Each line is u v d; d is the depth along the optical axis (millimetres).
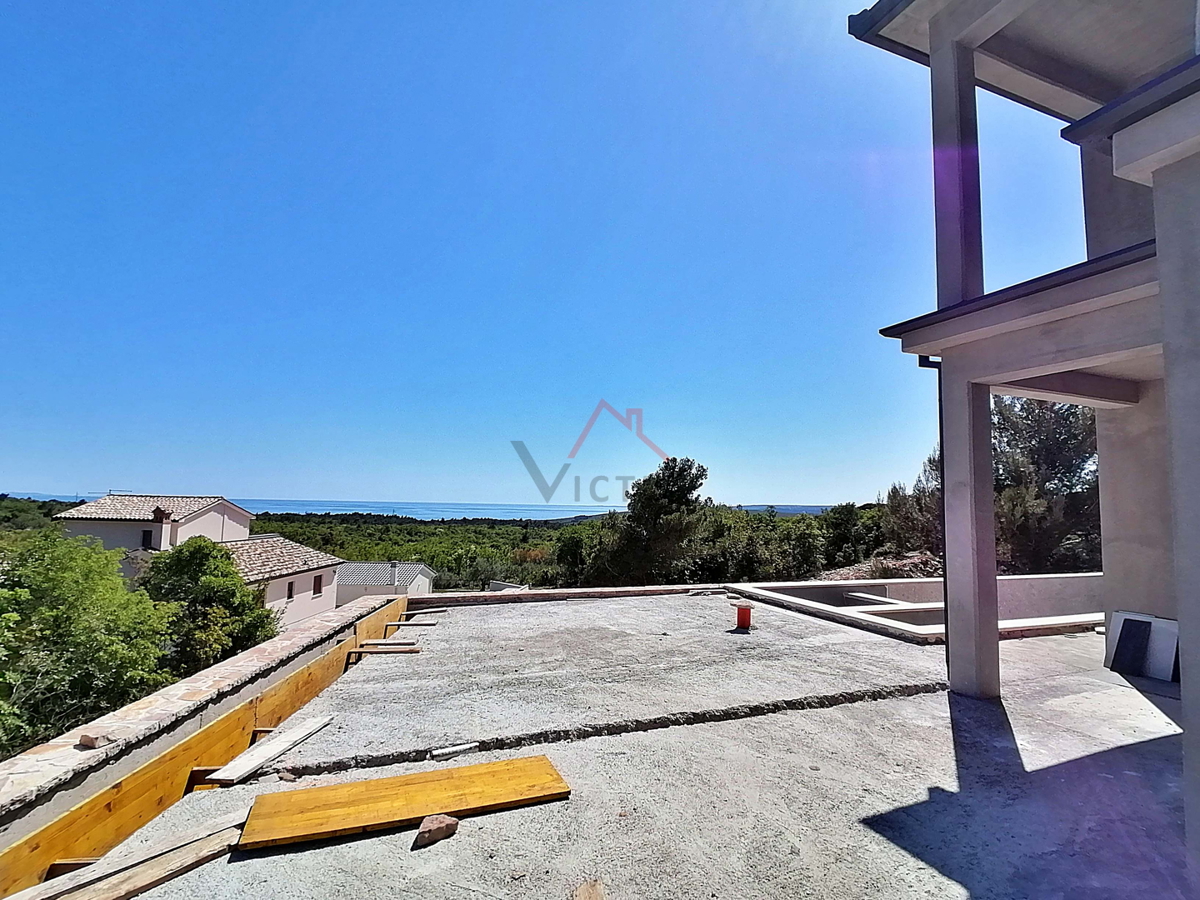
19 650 13688
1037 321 3844
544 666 5184
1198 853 1915
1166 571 5297
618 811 2600
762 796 2758
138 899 1915
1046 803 2717
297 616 26922
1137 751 3357
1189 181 2059
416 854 2236
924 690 4535
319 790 2723
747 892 2000
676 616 7801
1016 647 6031
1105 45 5398
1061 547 13203
